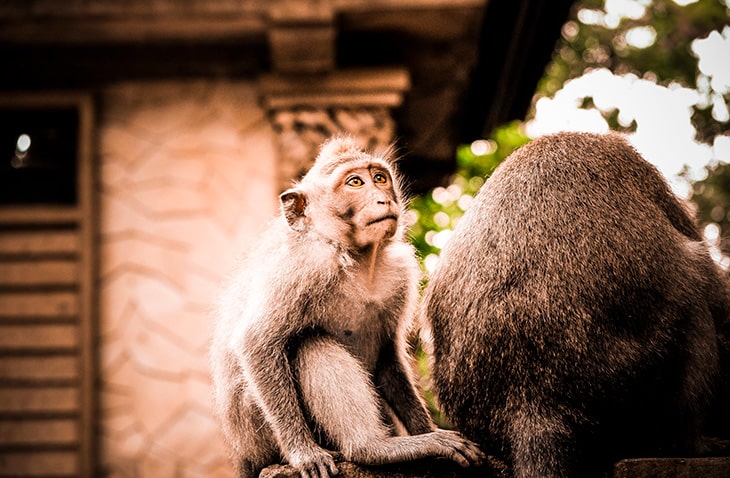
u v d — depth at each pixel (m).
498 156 9.91
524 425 4.31
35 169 9.66
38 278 9.35
